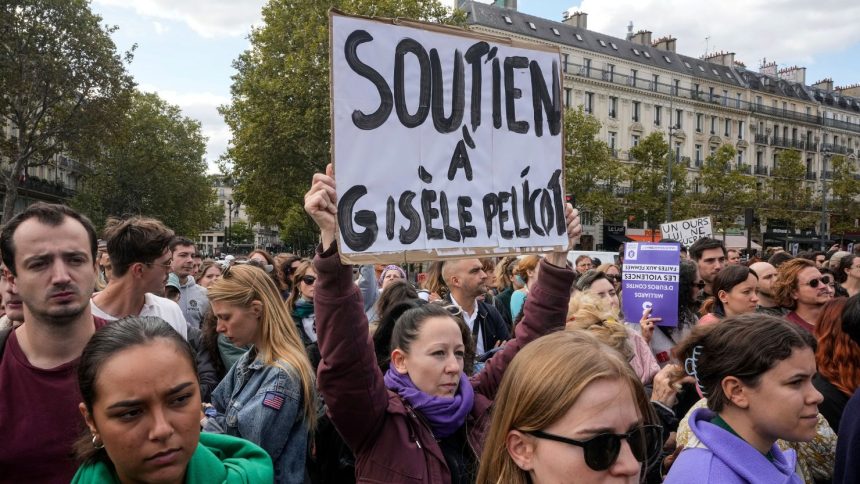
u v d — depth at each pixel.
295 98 29.83
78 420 2.34
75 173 61.50
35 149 33.31
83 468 1.79
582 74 51.53
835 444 2.77
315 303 2.48
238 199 36.00
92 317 2.59
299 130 29.45
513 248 3.13
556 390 1.55
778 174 46.97
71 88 32.09
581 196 40.88
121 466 1.67
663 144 42.00
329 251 2.46
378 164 2.74
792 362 2.17
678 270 4.98
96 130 33.91
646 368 4.18
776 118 64.44
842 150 70.88
